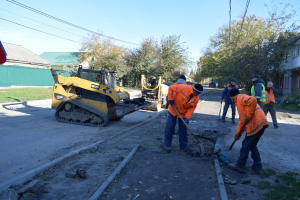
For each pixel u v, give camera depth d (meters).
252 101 4.04
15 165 4.39
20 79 24.00
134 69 35.88
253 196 3.44
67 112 8.63
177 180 3.91
